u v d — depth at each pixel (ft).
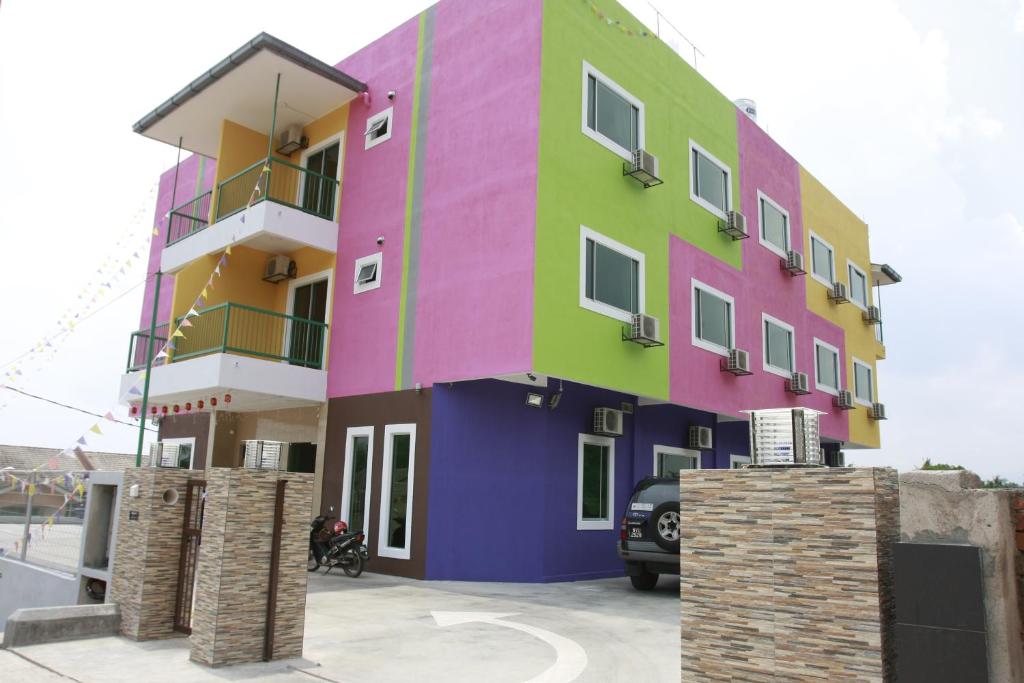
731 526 12.44
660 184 50.31
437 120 46.47
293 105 53.88
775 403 60.85
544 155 40.65
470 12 45.98
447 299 43.01
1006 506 12.00
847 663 11.06
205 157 69.82
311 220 50.49
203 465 56.70
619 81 47.88
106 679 20.04
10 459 102.17
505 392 43.14
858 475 11.42
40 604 32.63
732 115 61.00
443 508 40.73
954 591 10.66
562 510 44.01
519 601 34.27
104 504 30.58
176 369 47.83
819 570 11.51
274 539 22.56
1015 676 11.30
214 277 53.16
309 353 51.78
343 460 46.83
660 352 47.88
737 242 58.75
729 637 12.17
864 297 82.02
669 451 53.72
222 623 21.36
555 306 39.99
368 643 24.61
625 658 23.35
